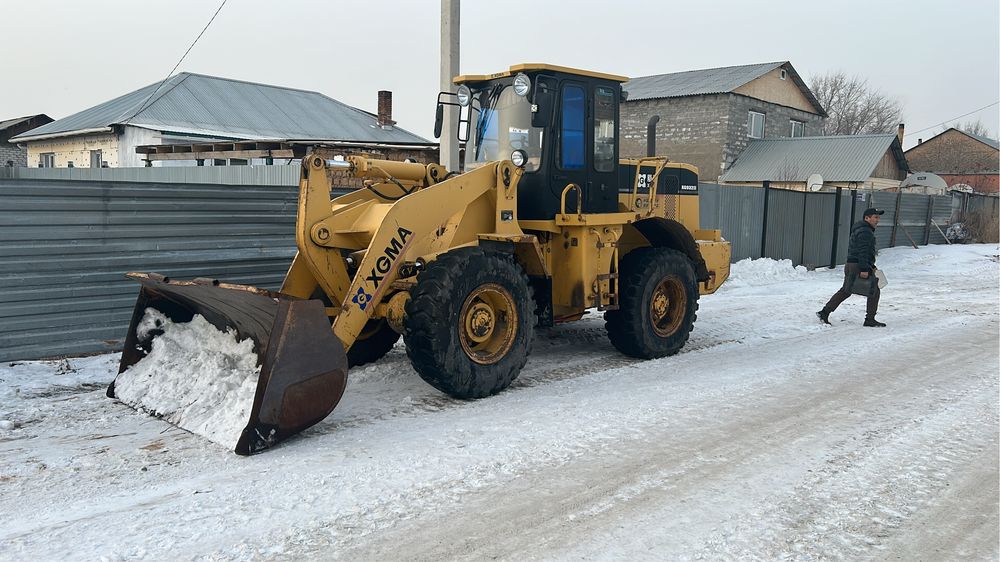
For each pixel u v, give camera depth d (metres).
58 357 6.97
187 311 5.87
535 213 6.64
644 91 29.84
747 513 3.84
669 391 6.19
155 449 4.66
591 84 6.84
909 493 4.13
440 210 5.84
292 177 10.30
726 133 27.45
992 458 4.70
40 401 5.66
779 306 11.16
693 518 3.78
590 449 4.76
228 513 3.76
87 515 3.73
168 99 23.61
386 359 7.19
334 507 3.85
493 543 3.49
